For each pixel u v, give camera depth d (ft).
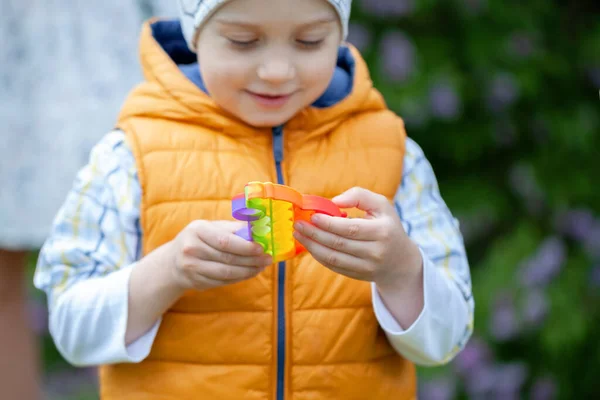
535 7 15.65
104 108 11.21
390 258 7.21
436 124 15.56
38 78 11.19
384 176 8.12
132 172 7.87
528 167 15.60
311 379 7.67
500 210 15.76
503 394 14.69
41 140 11.20
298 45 7.47
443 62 15.07
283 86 7.47
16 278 11.95
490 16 15.33
